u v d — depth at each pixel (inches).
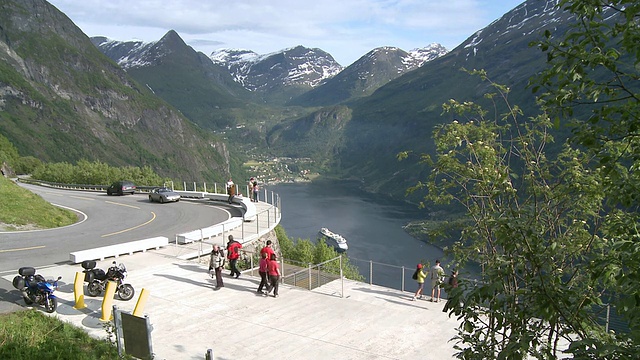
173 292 701.9
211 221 1320.1
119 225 1253.7
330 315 623.5
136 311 537.6
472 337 255.1
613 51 192.9
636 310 182.2
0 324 513.3
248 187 1727.4
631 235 204.5
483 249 317.1
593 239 277.9
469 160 341.7
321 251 1921.8
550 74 202.5
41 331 511.8
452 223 331.6
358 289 743.7
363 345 534.3
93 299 648.4
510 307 238.7
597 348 180.7
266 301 673.0
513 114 351.6
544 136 331.6
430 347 530.0
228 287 730.2
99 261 858.8
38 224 1179.3
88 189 2433.6
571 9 201.5
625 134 200.5
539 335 221.0
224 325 585.6
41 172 3063.5
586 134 205.5
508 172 320.5
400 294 721.6
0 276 748.6
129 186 2026.3
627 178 197.8
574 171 291.0
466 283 246.5
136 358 430.0
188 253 922.1
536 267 222.2
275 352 514.9
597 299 222.7
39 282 595.5
